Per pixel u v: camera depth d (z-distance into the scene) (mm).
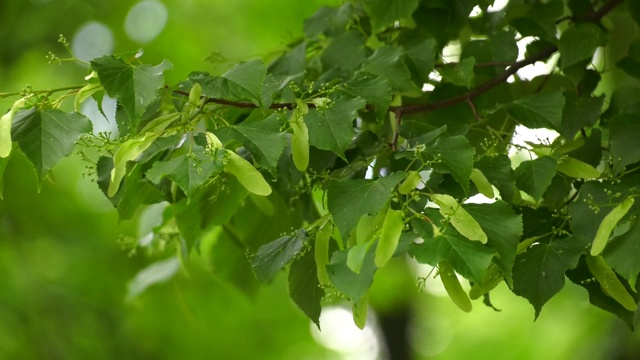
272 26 5805
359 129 3119
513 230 2766
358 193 2766
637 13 3281
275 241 2912
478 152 3143
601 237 2830
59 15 5613
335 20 3309
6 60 5551
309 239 2902
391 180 2762
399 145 2963
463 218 2736
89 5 5680
